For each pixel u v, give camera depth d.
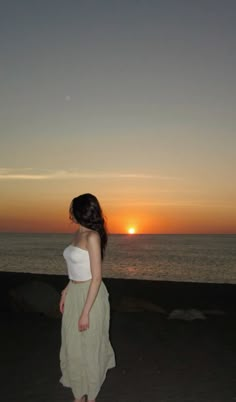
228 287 12.23
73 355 3.54
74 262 3.58
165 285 12.56
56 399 4.02
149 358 5.34
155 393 4.22
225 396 4.14
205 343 6.04
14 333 6.49
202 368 4.97
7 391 4.21
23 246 79.75
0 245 85.00
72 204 3.69
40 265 34.03
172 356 5.42
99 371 3.56
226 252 61.47
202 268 33.59
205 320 7.58
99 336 3.56
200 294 11.12
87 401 3.65
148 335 6.45
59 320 7.41
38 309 8.07
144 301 9.16
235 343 6.05
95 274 3.46
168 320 7.52
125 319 7.56
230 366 5.05
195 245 94.25
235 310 9.16
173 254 55.56
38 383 4.44
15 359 5.24
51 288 8.47
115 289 11.77
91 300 3.44
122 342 6.06
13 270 29.08
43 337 6.27
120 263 38.62
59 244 93.38
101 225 3.62
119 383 4.49
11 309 8.23
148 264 37.50
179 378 4.64
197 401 4.02
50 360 5.20
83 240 3.58
